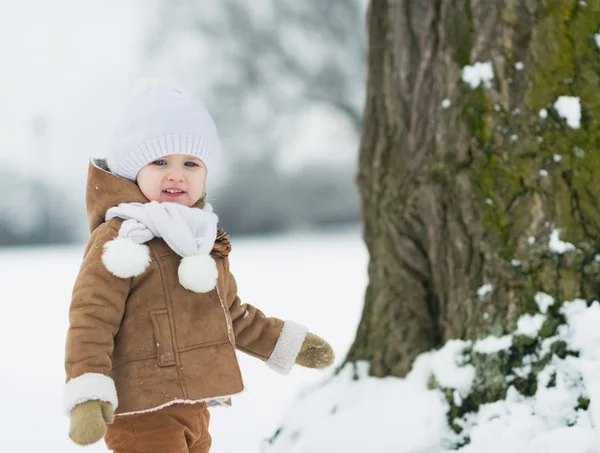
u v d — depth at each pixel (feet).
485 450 10.44
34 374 19.24
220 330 9.19
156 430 8.93
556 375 10.61
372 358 13.02
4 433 14.33
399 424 11.29
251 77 81.51
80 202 78.69
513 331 11.24
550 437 10.05
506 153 11.58
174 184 9.61
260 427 14.29
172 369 8.82
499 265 11.51
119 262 8.71
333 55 83.51
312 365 10.34
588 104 11.32
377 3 13.30
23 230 76.33
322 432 11.78
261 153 78.48
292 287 32.50
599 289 10.98
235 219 76.79
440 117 12.17
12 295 33.53
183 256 9.14
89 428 7.97
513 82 11.61
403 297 12.78
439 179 12.19
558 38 11.45
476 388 11.18
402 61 12.73
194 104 9.78
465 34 12.02
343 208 77.97
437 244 12.33
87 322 8.49
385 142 13.07
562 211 11.25
